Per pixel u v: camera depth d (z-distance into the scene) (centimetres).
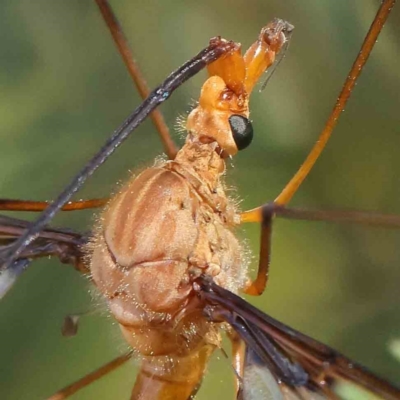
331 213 6
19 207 6
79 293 6
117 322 6
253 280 6
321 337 6
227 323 5
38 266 6
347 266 6
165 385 6
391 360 6
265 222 6
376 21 6
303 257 6
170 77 5
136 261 5
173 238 5
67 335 6
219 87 6
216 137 6
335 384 5
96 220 6
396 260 6
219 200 6
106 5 6
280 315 6
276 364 5
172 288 5
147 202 6
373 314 6
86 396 6
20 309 6
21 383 6
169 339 6
